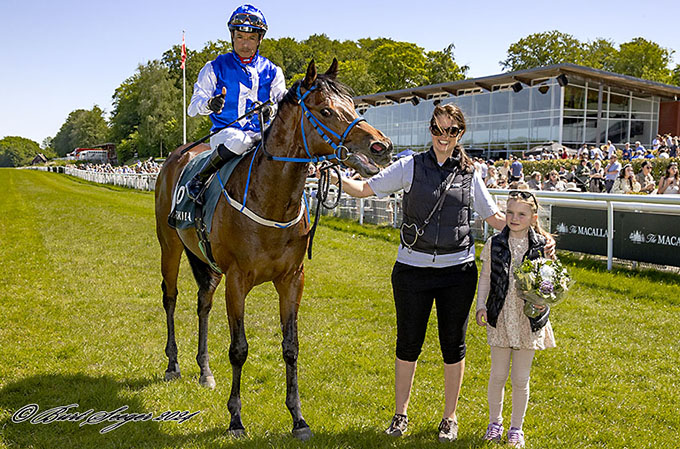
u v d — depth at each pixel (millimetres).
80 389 3490
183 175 3717
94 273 7023
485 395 3551
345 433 2984
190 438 2936
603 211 7191
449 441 2893
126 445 2848
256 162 2900
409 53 50062
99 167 46188
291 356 3027
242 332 2988
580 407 3398
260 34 3318
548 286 2613
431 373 3893
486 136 24062
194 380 3744
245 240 2893
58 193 22906
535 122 22047
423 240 2793
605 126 22812
